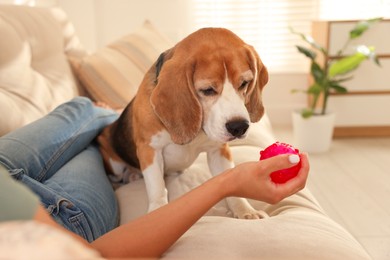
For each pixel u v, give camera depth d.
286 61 4.00
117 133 1.61
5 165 1.08
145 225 0.81
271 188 0.88
